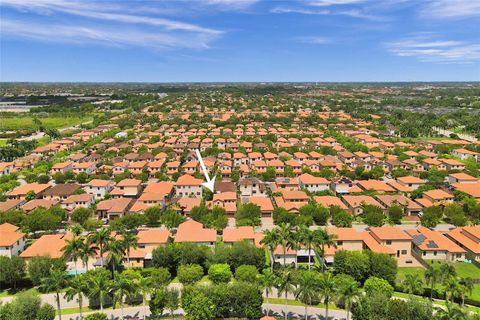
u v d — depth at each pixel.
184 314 82.69
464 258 107.25
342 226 123.88
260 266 97.19
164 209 144.25
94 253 89.88
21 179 188.75
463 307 76.81
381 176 185.50
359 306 75.31
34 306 75.50
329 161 198.88
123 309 84.81
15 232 111.12
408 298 82.75
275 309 84.38
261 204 142.75
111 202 142.12
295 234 91.69
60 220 129.38
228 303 79.81
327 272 89.62
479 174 187.50
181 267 92.75
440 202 146.00
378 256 93.31
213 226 123.62
